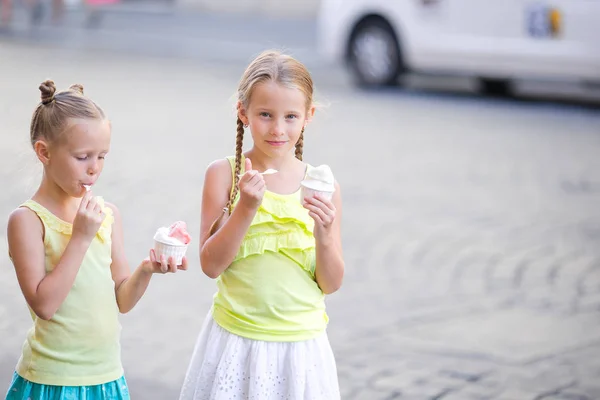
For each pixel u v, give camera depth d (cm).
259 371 391
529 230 958
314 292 403
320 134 1405
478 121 1559
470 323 707
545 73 1603
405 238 919
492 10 1642
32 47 2317
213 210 406
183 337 656
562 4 1554
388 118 1568
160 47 2428
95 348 378
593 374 620
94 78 1852
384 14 1798
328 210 381
